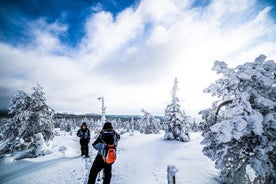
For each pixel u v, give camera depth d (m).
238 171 4.67
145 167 6.95
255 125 3.83
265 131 4.18
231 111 4.26
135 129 68.88
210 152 5.23
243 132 4.05
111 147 4.11
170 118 15.83
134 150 10.75
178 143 13.27
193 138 16.23
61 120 76.81
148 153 9.80
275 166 4.16
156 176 6.00
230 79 4.72
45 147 10.25
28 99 12.12
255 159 4.22
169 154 9.45
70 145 13.92
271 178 4.19
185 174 6.10
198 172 6.25
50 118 12.88
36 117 12.12
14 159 8.98
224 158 4.88
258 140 4.36
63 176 5.91
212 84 5.16
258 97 4.42
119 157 8.66
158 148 11.35
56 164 7.67
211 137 5.31
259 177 4.47
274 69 4.29
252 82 4.66
